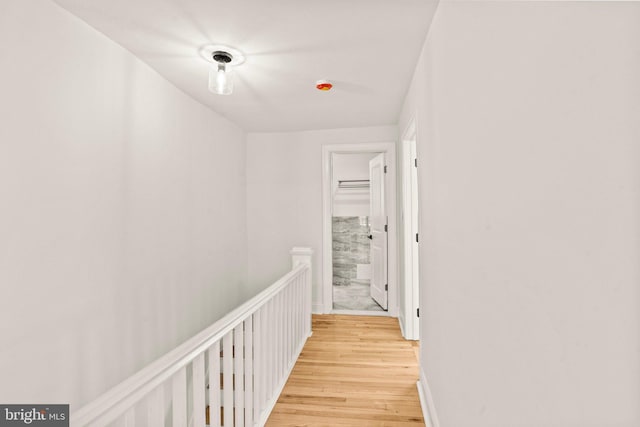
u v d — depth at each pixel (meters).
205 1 1.50
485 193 0.95
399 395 2.25
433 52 1.66
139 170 2.05
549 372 0.61
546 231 0.62
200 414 1.28
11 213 1.28
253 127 3.81
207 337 1.30
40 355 1.39
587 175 0.50
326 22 1.69
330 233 4.00
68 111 1.54
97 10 1.55
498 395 0.87
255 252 4.06
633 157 0.41
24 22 1.33
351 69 2.25
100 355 1.72
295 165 3.98
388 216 3.88
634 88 0.41
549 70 0.60
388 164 3.81
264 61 2.12
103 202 1.75
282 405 2.14
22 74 1.32
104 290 1.75
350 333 3.37
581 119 0.51
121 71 1.90
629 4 0.42
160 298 2.26
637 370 0.41
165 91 2.34
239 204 3.81
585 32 0.50
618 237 0.44
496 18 0.86
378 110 3.21
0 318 1.24
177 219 2.49
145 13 1.59
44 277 1.41
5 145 1.26
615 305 0.45
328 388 2.34
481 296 1.00
